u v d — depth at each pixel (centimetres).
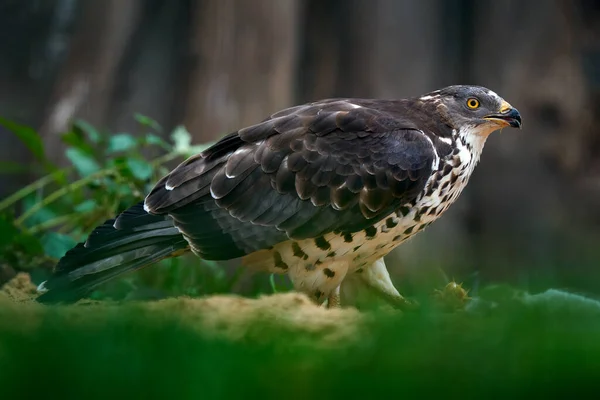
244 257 1001
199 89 2147
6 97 2519
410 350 424
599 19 2630
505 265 2194
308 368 397
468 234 2269
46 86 2486
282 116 987
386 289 1064
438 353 416
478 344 441
